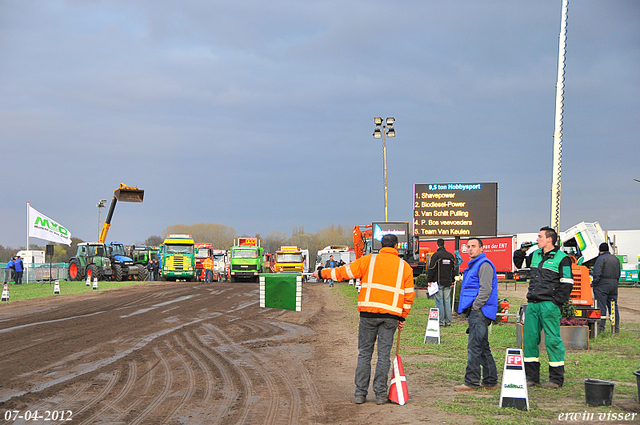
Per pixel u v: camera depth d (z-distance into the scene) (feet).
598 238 52.65
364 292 23.00
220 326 50.31
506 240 133.18
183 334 44.75
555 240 24.85
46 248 119.55
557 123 50.47
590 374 27.12
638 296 85.97
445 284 46.96
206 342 40.57
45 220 125.18
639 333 41.24
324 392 25.05
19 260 119.44
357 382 22.99
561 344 24.41
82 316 58.08
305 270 174.40
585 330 34.58
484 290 23.85
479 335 24.11
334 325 51.49
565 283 24.14
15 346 38.24
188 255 145.07
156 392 25.05
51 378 27.99
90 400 23.54
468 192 86.17
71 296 86.99
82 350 36.65
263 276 26.71
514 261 27.20
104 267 136.26
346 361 32.99
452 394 23.73
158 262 161.38
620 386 24.62
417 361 31.60
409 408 21.66
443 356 33.14
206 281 148.15
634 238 154.71
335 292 100.37
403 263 23.12
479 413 20.48
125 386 26.22
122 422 20.30
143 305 71.67
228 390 25.45
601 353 33.04
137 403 23.06
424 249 121.80
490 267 24.00
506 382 21.12
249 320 55.42
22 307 68.49
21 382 27.04
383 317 22.63
